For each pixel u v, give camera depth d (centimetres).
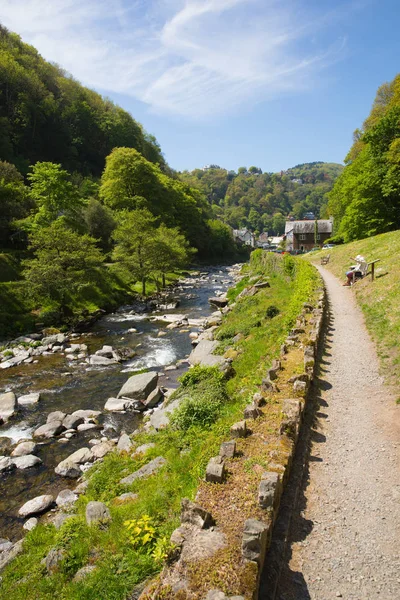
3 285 3353
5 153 7212
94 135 10738
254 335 1988
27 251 4412
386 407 1080
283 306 2380
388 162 4453
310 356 1273
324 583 580
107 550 700
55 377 2127
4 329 2997
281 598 555
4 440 1480
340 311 2098
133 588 597
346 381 1262
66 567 699
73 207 5353
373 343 1561
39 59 10869
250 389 1290
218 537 595
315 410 1091
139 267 4488
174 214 9006
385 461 857
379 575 592
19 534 993
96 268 4081
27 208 5103
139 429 1458
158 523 721
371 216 4762
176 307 3991
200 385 1488
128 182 7425
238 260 11331
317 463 866
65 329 3094
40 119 8912
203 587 515
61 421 1598
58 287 3259
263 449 817
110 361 2327
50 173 4775
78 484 1184
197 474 828
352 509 729
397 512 717
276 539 642
